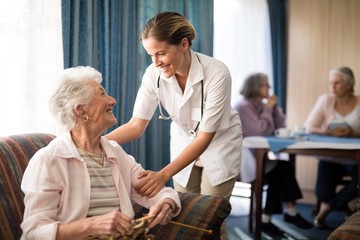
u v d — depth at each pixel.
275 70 3.92
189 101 1.57
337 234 1.15
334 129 2.88
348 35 3.64
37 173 1.12
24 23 1.65
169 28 1.33
